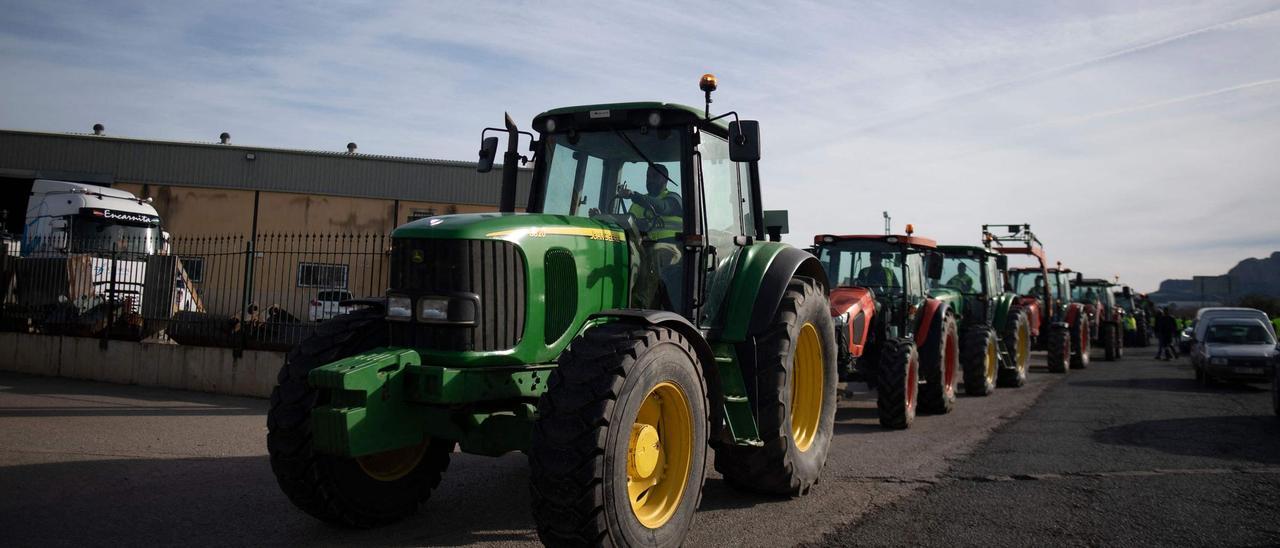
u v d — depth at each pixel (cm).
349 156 3303
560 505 359
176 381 1120
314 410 388
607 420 362
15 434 748
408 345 423
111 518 477
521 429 412
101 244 1828
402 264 429
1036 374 1644
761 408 510
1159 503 528
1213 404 1105
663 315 407
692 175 498
